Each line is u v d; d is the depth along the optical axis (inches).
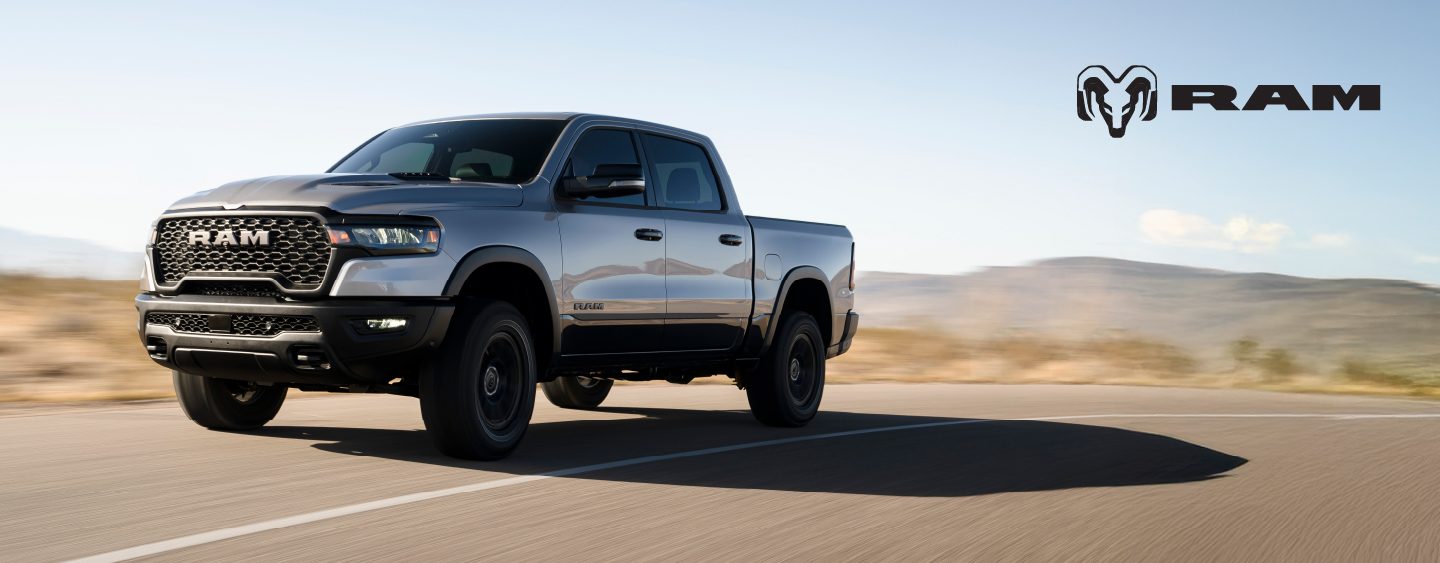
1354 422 412.8
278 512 202.8
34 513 199.2
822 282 374.6
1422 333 4239.7
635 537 193.5
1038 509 225.9
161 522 193.2
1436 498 249.8
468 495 224.1
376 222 244.7
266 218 246.5
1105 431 366.3
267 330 246.1
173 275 259.3
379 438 299.7
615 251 293.9
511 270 271.1
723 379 633.0
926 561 181.8
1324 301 5334.6
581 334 285.9
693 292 317.7
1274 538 205.2
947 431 358.6
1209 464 294.0
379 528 192.9
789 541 193.3
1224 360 864.9
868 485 250.4
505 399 267.6
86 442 281.3
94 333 613.0
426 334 248.1
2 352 523.5
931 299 5940.0
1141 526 211.9
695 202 328.2
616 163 303.7
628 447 304.2
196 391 290.5
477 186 269.6
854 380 660.7
